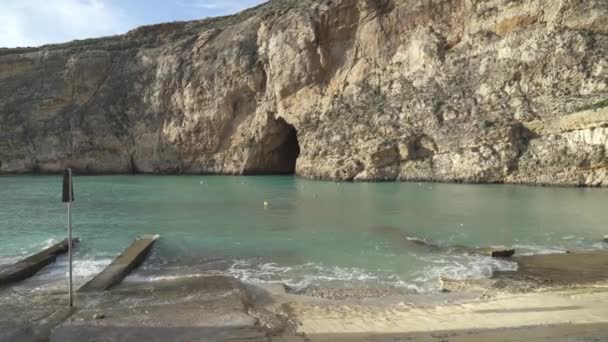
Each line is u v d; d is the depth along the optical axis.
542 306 8.56
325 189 33.69
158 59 61.72
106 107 61.72
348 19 46.38
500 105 35.66
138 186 39.34
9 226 19.50
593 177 30.25
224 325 7.82
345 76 46.19
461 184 34.44
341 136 42.72
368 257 13.80
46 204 27.17
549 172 31.89
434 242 15.63
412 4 43.03
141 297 9.76
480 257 13.50
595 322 7.42
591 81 31.69
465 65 39.06
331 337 7.21
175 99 58.28
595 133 29.92
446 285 10.91
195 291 10.26
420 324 7.75
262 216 21.56
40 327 7.71
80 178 51.19
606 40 32.31
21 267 12.09
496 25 38.06
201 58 57.59
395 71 43.28
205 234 17.42
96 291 10.22
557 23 34.53
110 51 65.81
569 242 15.37
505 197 26.45
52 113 63.06
